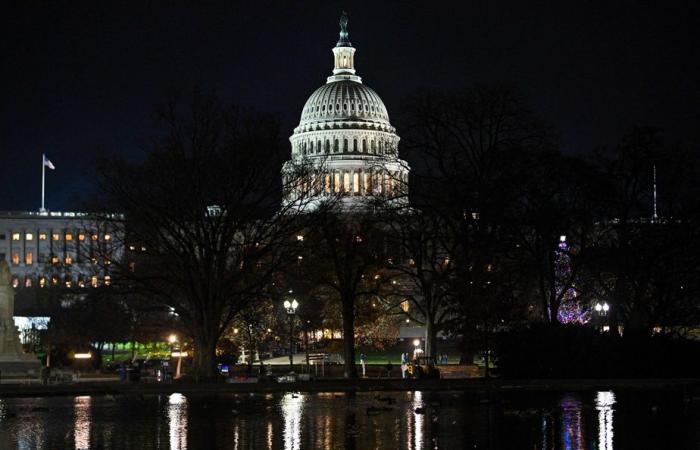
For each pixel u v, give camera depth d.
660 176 84.50
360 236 88.00
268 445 41.50
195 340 81.50
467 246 82.31
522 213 81.44
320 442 42.09
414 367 84.31
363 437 43.31
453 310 81.88
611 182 83.00
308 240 87.00
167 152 80.62
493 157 83.44
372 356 135.00
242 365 103.81
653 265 82.44
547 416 50.09
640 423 47.19
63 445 42.06
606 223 86.44
